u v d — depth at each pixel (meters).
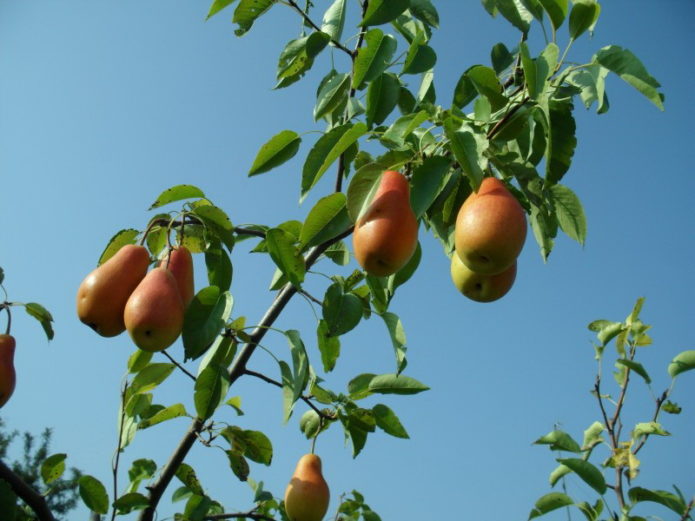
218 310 1.23
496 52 1.36
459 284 1.25
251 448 1.39
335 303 1.34
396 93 1.29
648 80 1.22
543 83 1.18
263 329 1.36
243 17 1.45
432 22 1.43
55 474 1.42
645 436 1.59
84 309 1.20
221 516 1.44
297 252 1.30
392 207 1.16
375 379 1.52
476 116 1.22
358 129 1.22
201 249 1.36
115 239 1.30
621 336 1.67
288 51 1.43
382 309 1.41
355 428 1.52
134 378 1.43
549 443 1.59
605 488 1.48
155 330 1.17
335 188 1.40
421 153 1.22
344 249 1.51
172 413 1.39
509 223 1.13
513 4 1.32
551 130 1.22
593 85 1.25
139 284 1.20
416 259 1.32
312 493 1.46
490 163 1.26
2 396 1.29
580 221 1.26
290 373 1.36
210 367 1.31
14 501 1.24
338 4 1.45
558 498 1.53
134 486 1.51
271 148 1.36
